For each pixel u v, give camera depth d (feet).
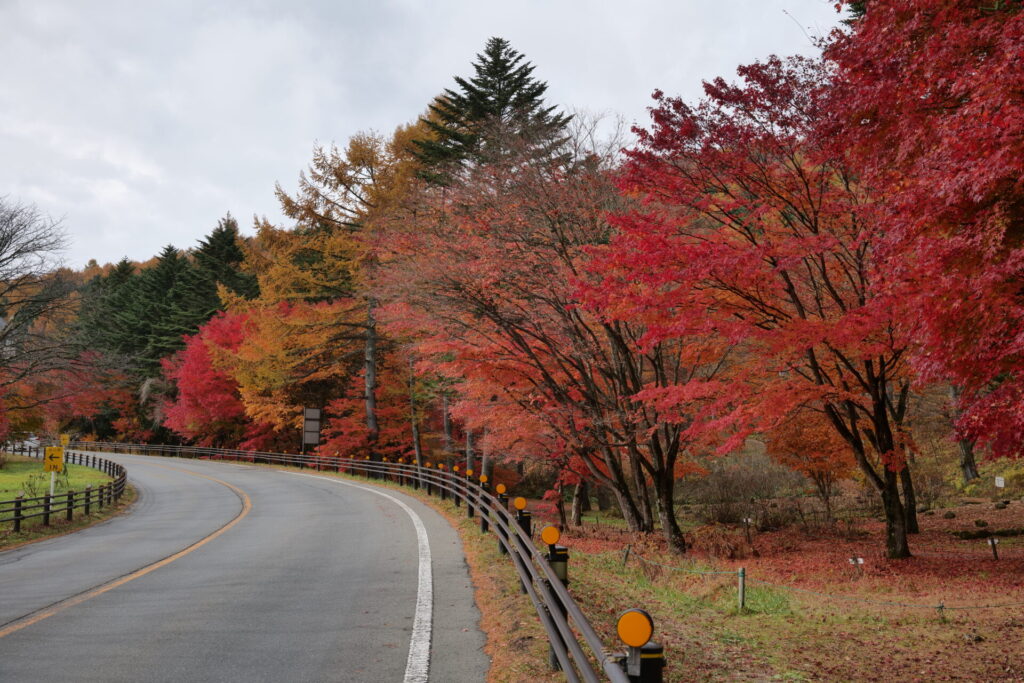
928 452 95.40
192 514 69.10
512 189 51.21
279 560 38.73
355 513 62.95
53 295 107.45
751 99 34.50
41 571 37.73
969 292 21.44
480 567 33.63
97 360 117.39
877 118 25.41
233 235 223.92
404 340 98.58
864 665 23.00
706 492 92.79
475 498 51.62
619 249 37.99
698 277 34.86
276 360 116.06
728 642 25.32
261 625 23.86
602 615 24.36
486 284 50.67
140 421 208.23
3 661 19.90
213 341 143.84
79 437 222.07
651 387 50.72
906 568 44.09
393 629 22.98
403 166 101.60
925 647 25.72
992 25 20.72
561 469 67.92
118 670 19.01
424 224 58.08
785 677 20.83
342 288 111.86
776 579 43.47
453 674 18.38
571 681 13.78
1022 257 19.67
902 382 52.70
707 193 38.91
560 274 48.65
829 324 34.24
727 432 60.34
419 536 46.24
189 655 20.35
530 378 55.67
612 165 50.16
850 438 47.52
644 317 38.24
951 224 22.54
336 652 20.48
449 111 104.47
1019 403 21.45
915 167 24.40
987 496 83.15
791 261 33.35
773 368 41.98
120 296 245.45
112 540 51.80
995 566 43.42
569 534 64.90
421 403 111.86
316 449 131.54
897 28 23.02
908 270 24.06
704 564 47.88
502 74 103.91
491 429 69.41
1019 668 22.59
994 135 19.36
